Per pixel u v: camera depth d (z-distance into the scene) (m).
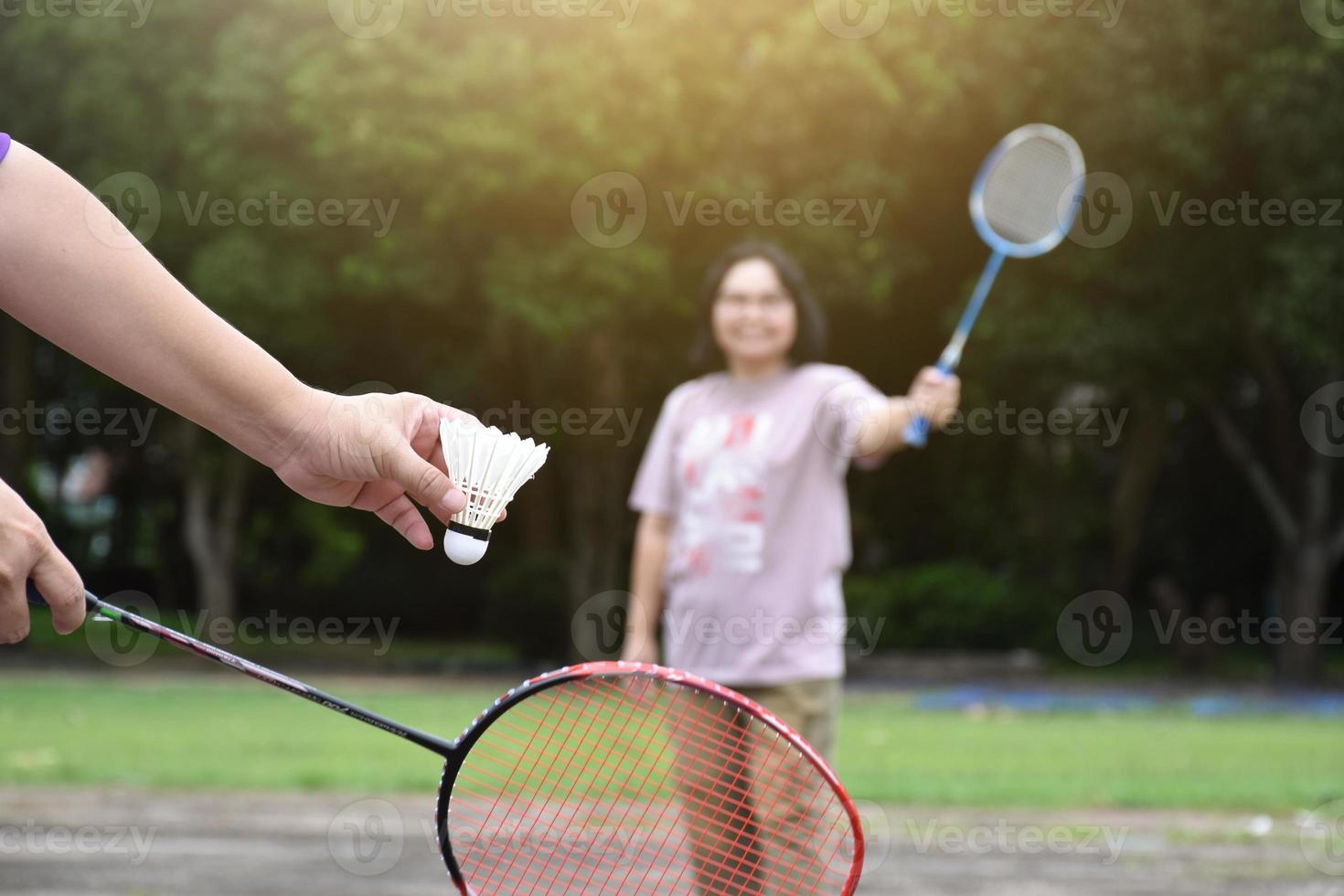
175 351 1.41
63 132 16.67
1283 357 20.14
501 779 2.22
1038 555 21.83
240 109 15.42
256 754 8.31
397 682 15.83
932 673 18.20
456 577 24.19
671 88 15.40
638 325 17.94
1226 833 6.33
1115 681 18.44
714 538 3.58
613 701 2.24
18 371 19.73
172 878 5.19
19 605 1.30
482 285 16.80
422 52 15.22
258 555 26.05
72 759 7.90
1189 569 26.00
